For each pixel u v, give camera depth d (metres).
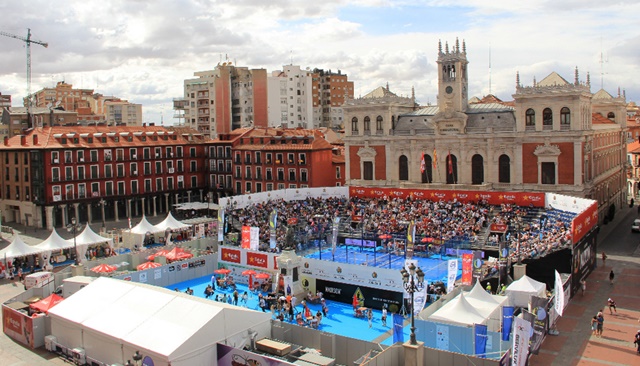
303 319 51.03
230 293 61.72
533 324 40.41
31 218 103.88
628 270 65.19
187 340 37.53
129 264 68.94
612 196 101.50
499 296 46.31
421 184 89.75
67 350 43.97
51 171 101.31
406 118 95.56
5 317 49.47
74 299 46.62
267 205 89.69
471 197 81.50
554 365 40.59
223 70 165.25
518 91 81.50
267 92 166.50
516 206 77.31
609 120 105.31
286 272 59.44
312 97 188.25
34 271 70.56
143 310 42.34
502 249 54.59
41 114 146.88
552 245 57.91
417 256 70.19
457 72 88.00
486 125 86.50
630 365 40.31
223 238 75.50
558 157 79.44
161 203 118.56
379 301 55.81
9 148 104.00
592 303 54.19
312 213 85.44
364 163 98.19
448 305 43.81
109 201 109.94
